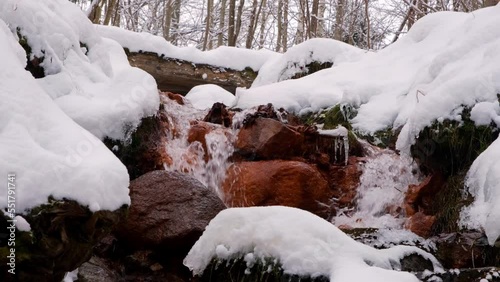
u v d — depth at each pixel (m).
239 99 6.57
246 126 5.48
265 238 3.12
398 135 5.69
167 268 4.04
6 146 2.73
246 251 3.15
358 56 7.61
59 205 2.67
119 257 4.08
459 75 5.38
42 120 3.09
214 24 17.89
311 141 5.48
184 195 4.14
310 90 6.62
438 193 5.00
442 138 4.98
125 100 4.97
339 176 5.39
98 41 5.49
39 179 2.67
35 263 2.68
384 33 13.77
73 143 3.02
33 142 2.85
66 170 2.77
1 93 3.02
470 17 6.51
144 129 5.05
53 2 5.18
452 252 3.88
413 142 5.18
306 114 6.41
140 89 5.13
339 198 5.30
